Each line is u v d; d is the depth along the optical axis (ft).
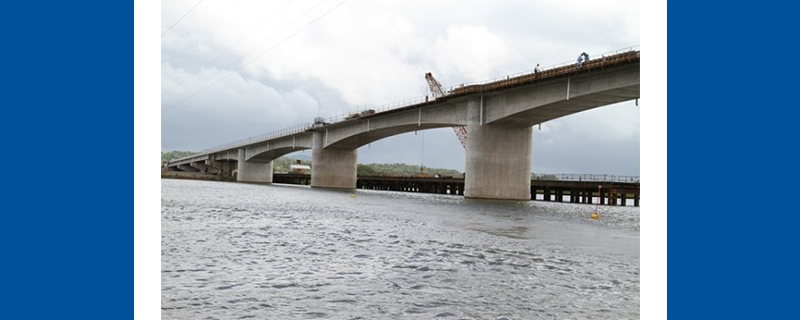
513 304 30.22
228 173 453.17
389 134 248.32
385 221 83.97
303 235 60.44
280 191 214.48
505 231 73.20
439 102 189.88
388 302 29.84
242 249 47.73
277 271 37.70
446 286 34.37
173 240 51.72
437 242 57.16
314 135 288.71
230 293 30.68
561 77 142.61
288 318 26.23
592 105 152.66
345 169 293.02
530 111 161.79
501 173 180.14
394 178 316.40
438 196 226.99
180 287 31.65
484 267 41.91
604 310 29.50
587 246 58.49
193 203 111.55
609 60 129.29
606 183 184.03
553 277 38.60
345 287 33.22
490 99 176.35
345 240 56.90
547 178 214.69
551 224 89.61
